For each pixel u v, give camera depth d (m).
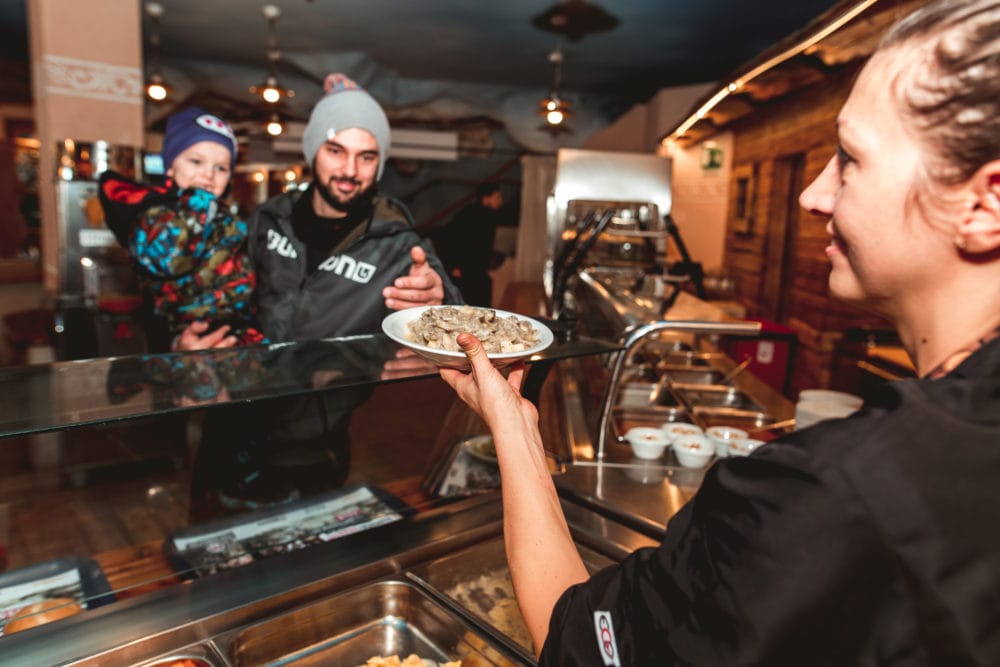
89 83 3.99
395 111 8.71
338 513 1.49
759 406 2.57
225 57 7.73
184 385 1.14
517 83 8.68
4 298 6.48
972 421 0.47
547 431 2.04
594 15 5.69
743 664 0.47
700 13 5.48
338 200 2.12
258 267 2.20
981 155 0.45
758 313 6.45
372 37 6.75
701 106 4.80
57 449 3.00
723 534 0.51
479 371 0.79
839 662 0.47
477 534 1.37
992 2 0.46
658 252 4.90
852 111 0.53
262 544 1.35
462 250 6.41
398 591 1.21
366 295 2.20
